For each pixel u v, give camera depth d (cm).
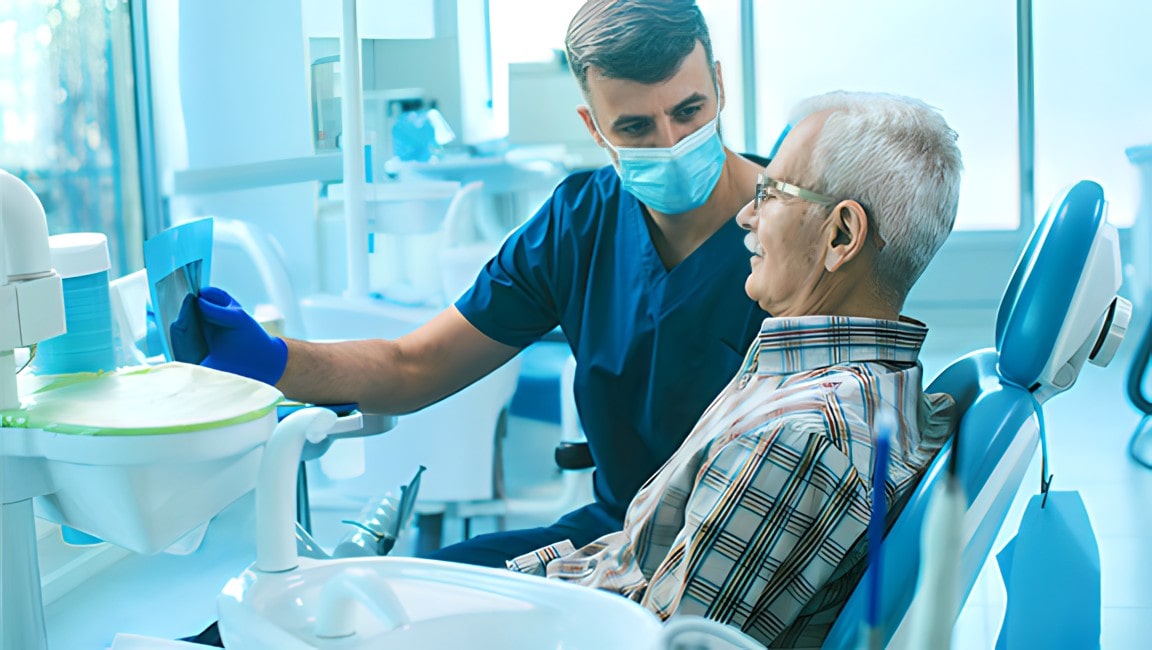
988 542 88
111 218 260
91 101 252
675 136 144
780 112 477
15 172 236
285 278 239
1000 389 95
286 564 81
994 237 459
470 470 230
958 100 463
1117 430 319
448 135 306
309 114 233
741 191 154
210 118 238
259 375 136
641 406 159
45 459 85
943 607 45
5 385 87
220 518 218
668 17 140
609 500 161
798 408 95
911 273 105
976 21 457
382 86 306
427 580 82
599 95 145
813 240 105
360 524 144
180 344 127
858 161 102
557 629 77
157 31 250
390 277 281
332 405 145
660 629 73
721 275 153
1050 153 461
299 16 228
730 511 94
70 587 202
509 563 123
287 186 241
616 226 158
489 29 334
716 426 107
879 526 47
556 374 302
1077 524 94
